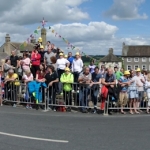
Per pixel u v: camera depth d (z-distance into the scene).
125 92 12.66
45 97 12.69
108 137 7.90
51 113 11.90
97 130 8.76
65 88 12.64
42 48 15.66
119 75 15.67
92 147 6.88
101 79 12.39
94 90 12.50
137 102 12.98
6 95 13.80
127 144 7.22
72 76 12.80
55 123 9.73
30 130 8.53
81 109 12.93
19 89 13.52
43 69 13.37
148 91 13.01
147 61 87.94
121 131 8.68
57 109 12.78
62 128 8.94
